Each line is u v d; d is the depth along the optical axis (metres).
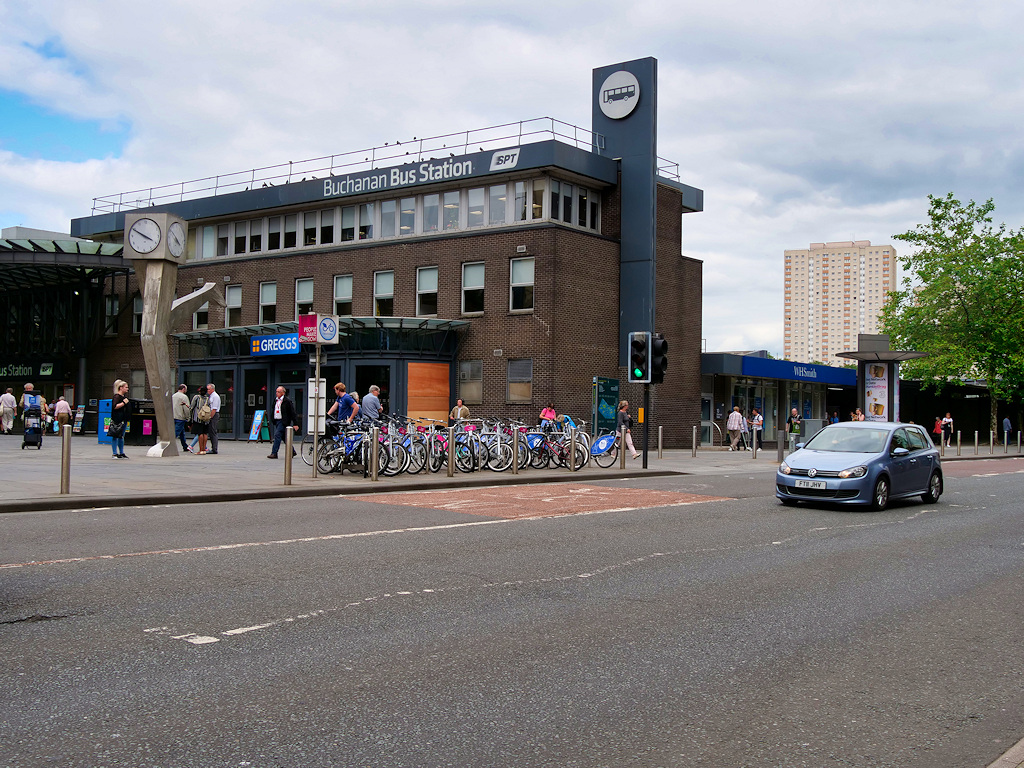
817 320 150.62
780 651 5.68
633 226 32.84
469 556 8.91
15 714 4.22
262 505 13.10
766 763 3.86
